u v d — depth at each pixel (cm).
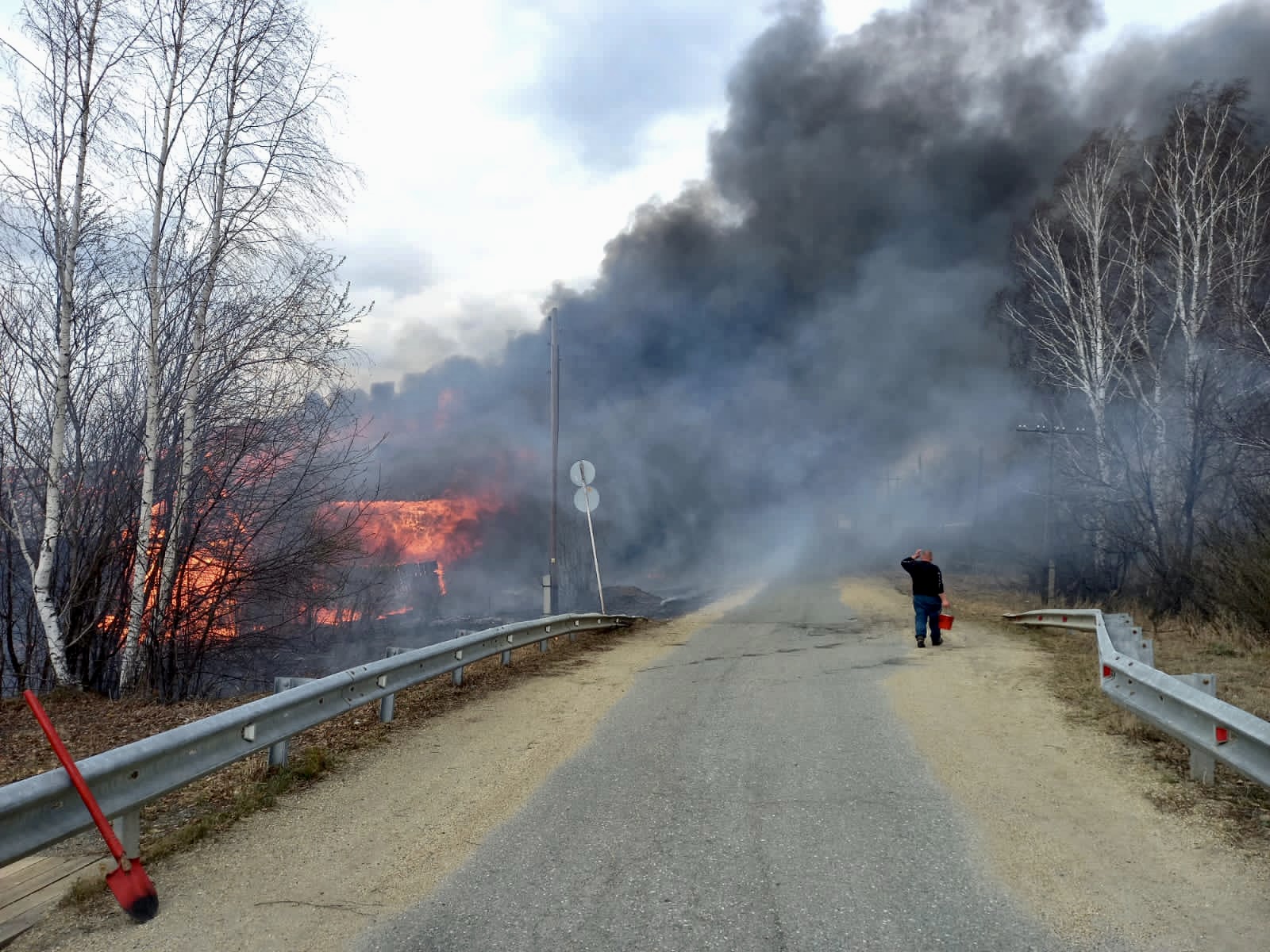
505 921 387
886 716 816
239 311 1175
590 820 527
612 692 971
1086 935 367
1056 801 551
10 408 1065
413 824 522
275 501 1192
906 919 385
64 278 1051
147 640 1083
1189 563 1589
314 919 391
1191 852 459
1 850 362
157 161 1105
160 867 455
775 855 464
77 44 1049
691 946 361
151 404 1083
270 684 1345
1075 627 1434
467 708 876
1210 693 608
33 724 839
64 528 1091
